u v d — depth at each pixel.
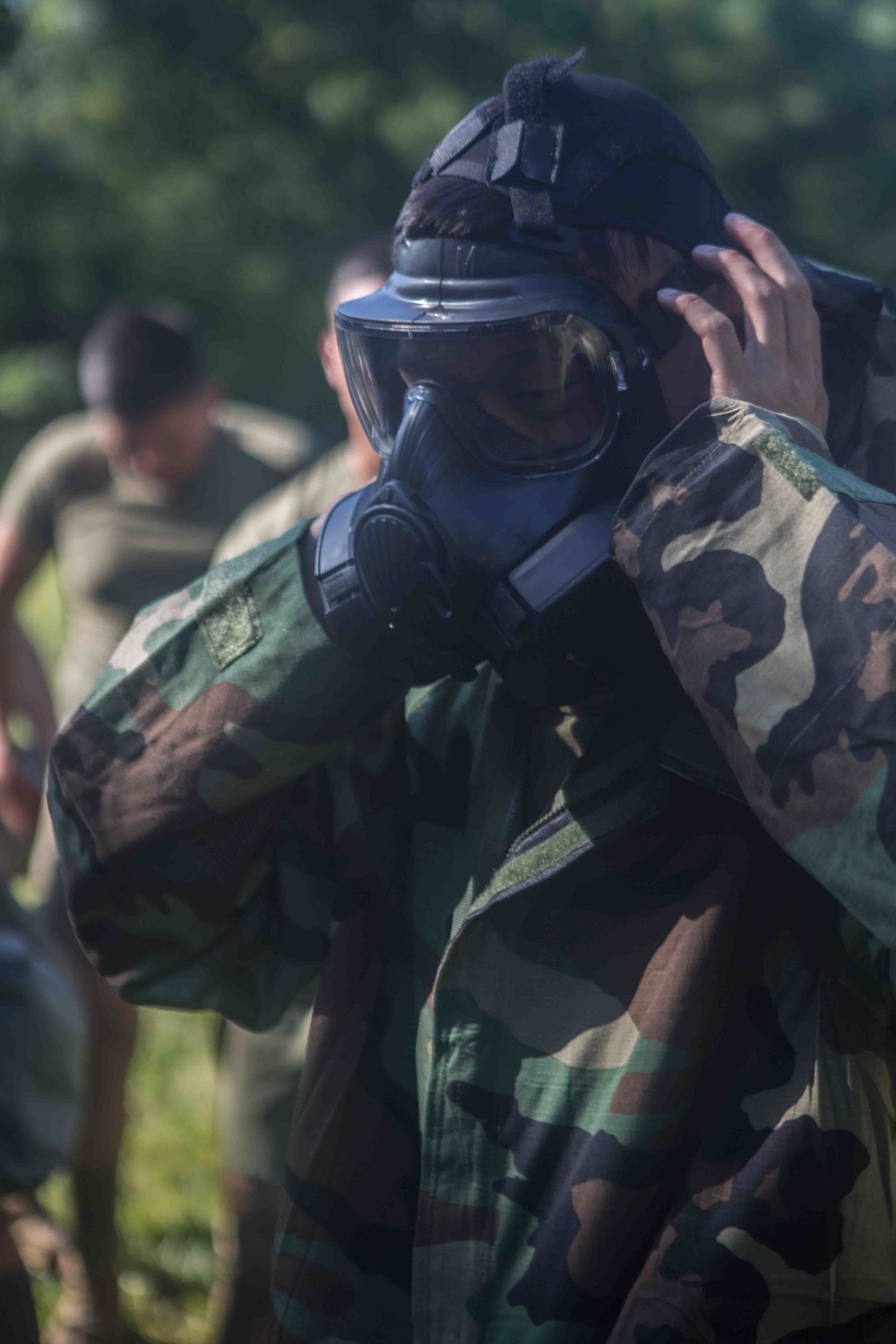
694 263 1.08
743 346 1.11
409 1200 1.15
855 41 17.69
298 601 1.12
